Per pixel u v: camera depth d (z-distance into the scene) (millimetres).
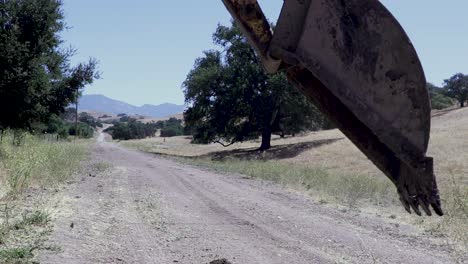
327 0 3002
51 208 10625
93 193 14258
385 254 8383
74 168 20531
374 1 3006
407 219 11859
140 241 8672
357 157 36031
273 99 51594
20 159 13320
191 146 77375
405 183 3098
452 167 24469
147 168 26859
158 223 10430
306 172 23578
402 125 3006
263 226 10633
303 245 8914
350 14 3012
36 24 27625
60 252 7250
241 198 15219
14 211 9633
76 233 8672
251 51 52562
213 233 9703
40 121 30297
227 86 53438
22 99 27391
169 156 47906
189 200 14281
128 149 63344
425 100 3004
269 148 53125
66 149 26781
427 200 3010
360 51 3006
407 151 3000
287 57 3010
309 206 13961
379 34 3012
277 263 7617
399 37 3002
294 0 3047
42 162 15328
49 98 29469
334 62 3002
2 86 26625
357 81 3006
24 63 27188
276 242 9117
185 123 56312
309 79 3191
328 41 3004
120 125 152000
